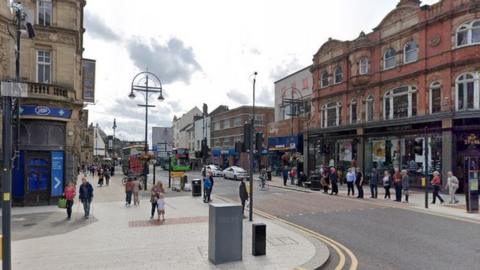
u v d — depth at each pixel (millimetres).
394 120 25672
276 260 7844
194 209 16188
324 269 7500
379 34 28188
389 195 20312
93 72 30766
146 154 27609
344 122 31297
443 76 22703
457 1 22141
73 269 7270
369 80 28812
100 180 29938
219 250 7637
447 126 21906
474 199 14961
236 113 59844
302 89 41094
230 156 61156
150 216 14258
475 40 21469
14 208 17344
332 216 14266
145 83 31078
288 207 16938
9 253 6188
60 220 13656
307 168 36031
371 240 10078
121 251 8742
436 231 11242
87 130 67875
